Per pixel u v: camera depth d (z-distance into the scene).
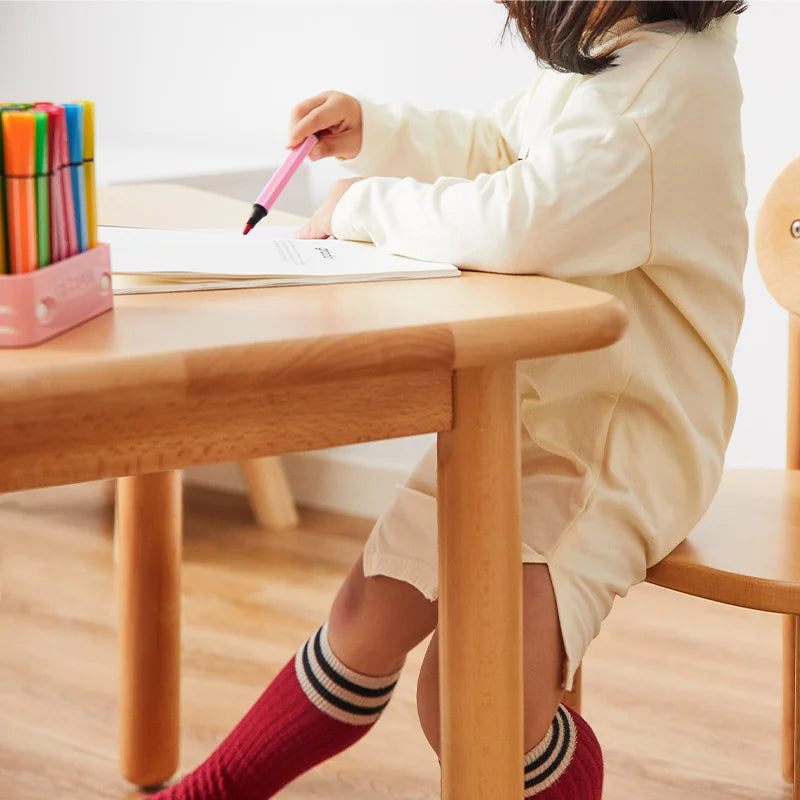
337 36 2.13
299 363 0.55
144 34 2.36
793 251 1.22
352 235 0.93
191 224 1.15
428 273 0.79
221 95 2.29
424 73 2.05
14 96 2.58
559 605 0.90
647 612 1.85
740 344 1.88
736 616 1.84
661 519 0.96
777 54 1.76
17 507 2.31
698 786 1.38
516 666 0.72
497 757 0.73
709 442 1.01
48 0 2.47
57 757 1.43
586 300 0.66
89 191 0.62
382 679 1.02
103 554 2.08
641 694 1.59
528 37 0.95
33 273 0.54
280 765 1.04
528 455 0.97
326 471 2.29
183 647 1.72
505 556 0.70
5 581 1.95
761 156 1.81
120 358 0.51
